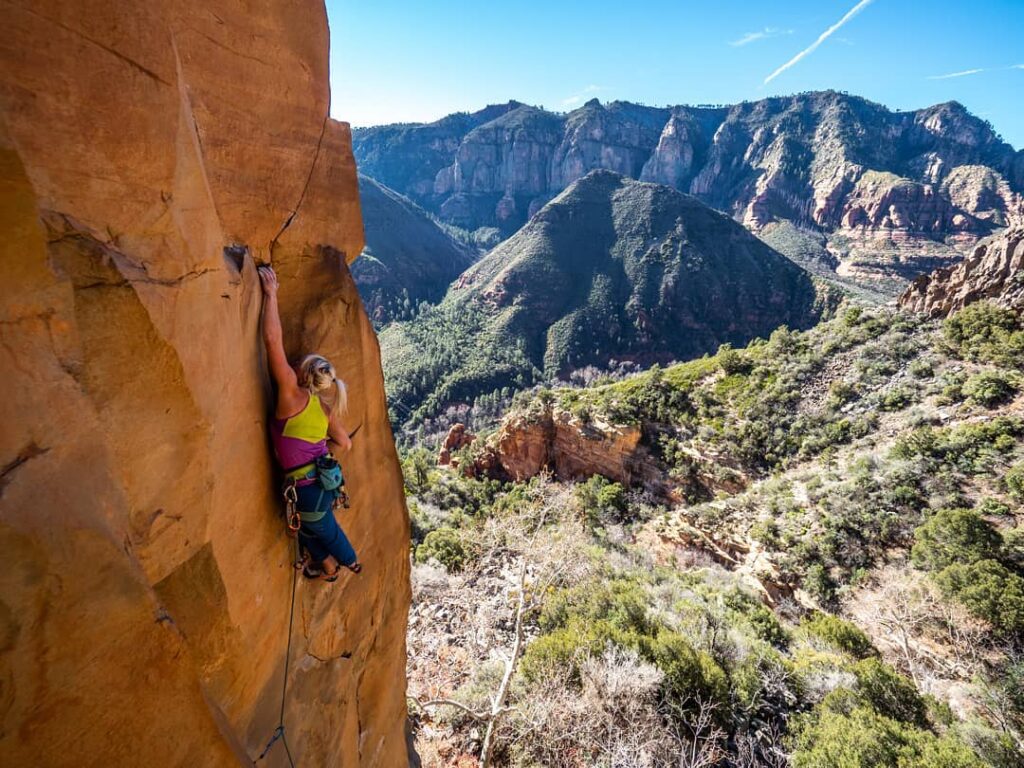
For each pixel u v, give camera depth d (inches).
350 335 164.2
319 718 146.5
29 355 58.7
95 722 62.4
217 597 95.0
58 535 58.6
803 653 614.9
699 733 438.0
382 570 197.2
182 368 81.0
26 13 58.3
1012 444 973.2
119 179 71.2
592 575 712.4
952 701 584.7
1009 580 685.9
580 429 1679.4
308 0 133.5
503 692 363.9
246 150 118.6
